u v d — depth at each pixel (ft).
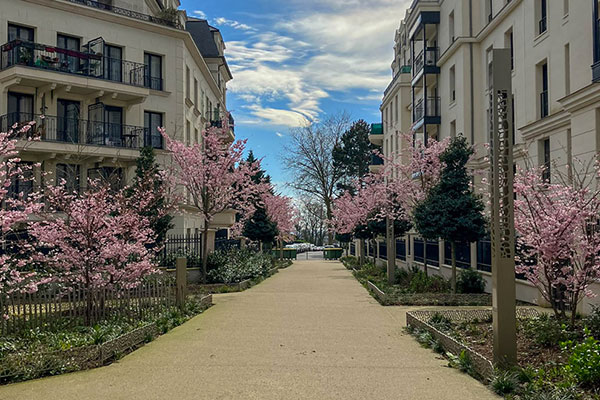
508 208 24.34
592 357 21.11
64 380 23.72
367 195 95.55
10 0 78.13
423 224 54.90
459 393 21.57
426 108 100.27
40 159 79.61
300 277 91.40
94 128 84.43
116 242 40.32
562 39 55.77
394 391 21.89
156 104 93.30
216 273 70.18
